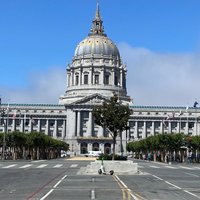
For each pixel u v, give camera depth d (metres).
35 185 39.47
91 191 33.91
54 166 82.81
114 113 65.94
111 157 64.19
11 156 139.25
